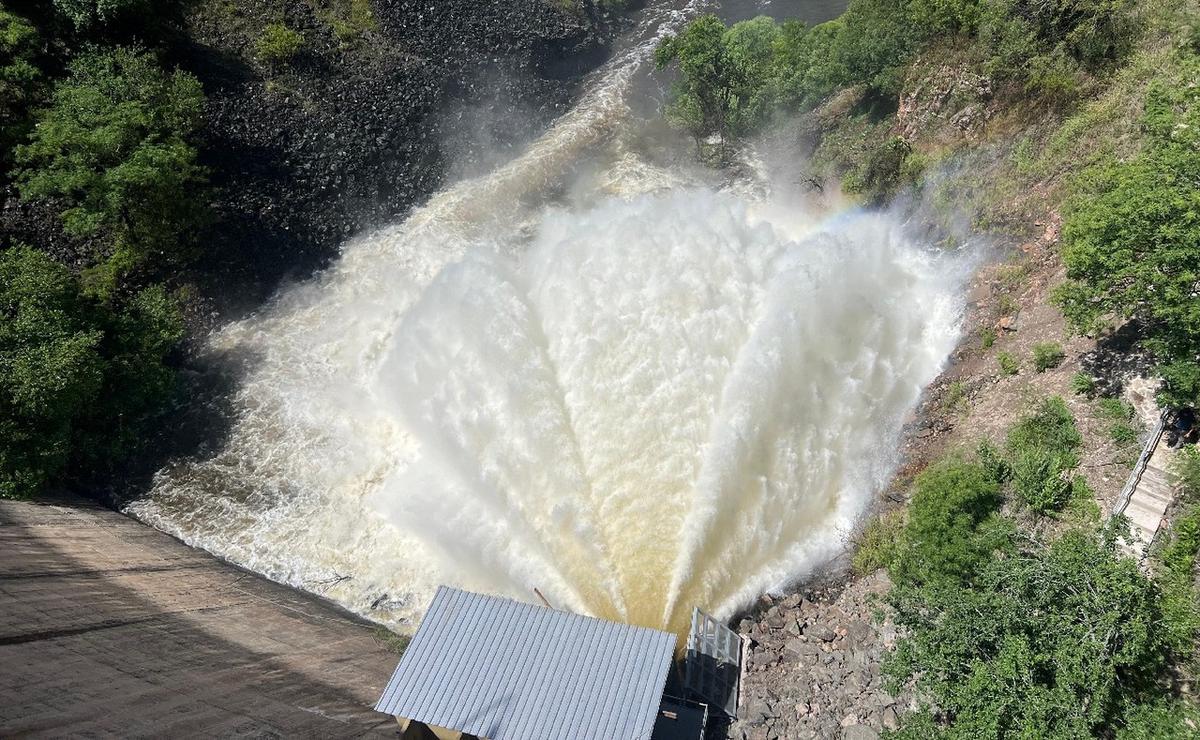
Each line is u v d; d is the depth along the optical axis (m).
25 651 20.25
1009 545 22.89
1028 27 38.53
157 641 23.38
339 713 22.02
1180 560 21.34
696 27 48.47
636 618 27.05
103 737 18.00
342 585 30.08
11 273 32.81
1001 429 27.83
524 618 22.23
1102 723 19.14
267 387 37.44
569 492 30.30
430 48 53.81
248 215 43.41
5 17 41.47
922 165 40.28
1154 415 24.77
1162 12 34.91
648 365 32.53
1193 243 22.22
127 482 34.47
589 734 19.88
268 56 48.59
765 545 28.58
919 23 42.88
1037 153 36.03
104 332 34.47
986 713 18.92
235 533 32.12
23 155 37.75
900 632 24.27
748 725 23.28
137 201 38.19
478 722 20.22
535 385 32.72
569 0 62.16
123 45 44.53
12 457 30.12
